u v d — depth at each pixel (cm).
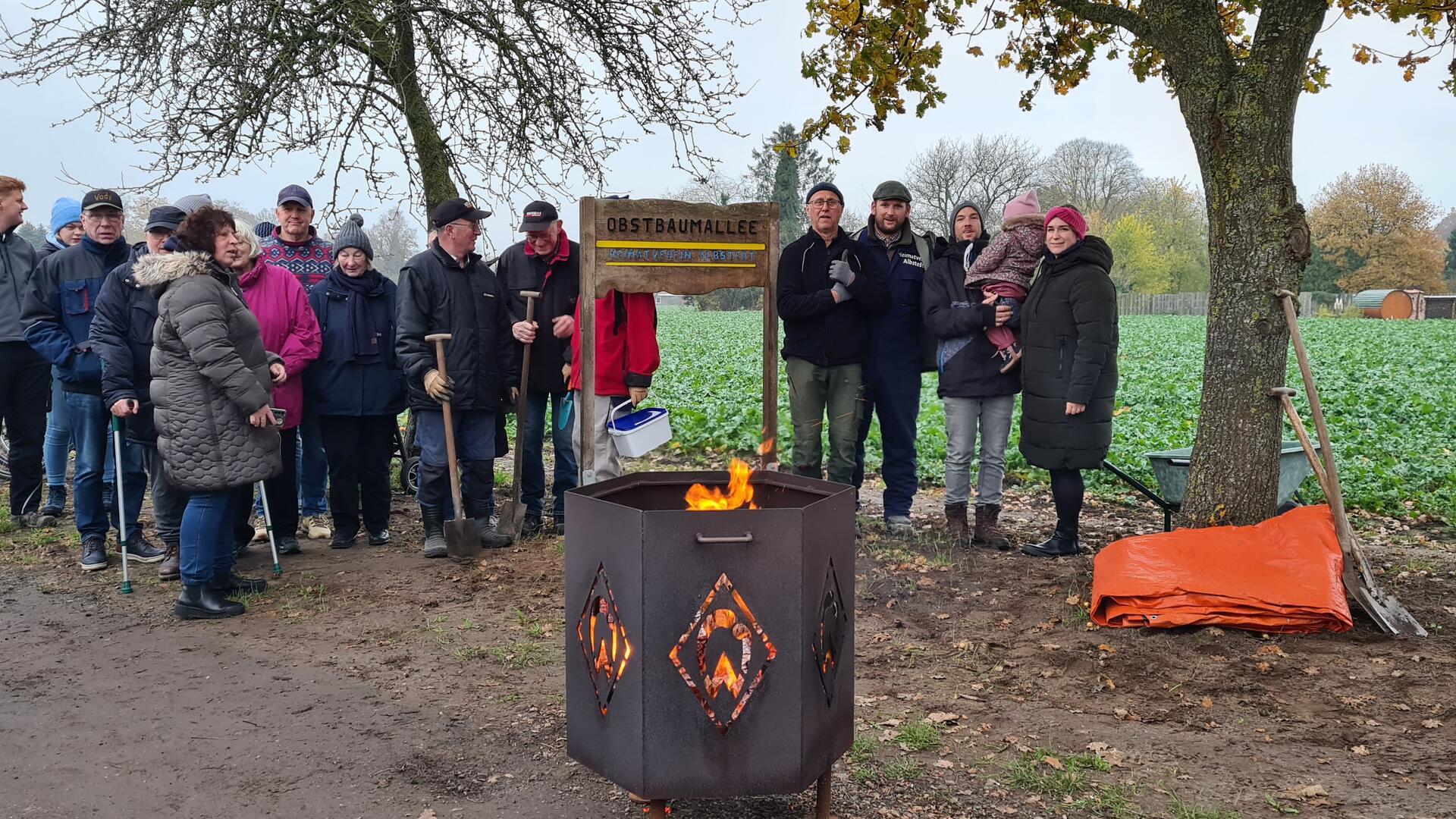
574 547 281
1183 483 580
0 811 308
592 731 282
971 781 325
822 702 277
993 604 518
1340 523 478
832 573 278
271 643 468
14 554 634
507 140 909
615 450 604
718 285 482
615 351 591
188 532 502
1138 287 7331
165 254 485
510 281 678
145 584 570
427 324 620
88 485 597
